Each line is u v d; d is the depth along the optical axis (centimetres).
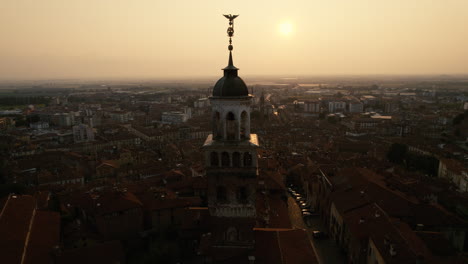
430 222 9262
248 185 5891
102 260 7762
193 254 9012
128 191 11981
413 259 6431
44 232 8294
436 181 14738
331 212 10694
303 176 14800
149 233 10594
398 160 19838
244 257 6022
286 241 6475
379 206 9669
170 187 13275
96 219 9988
